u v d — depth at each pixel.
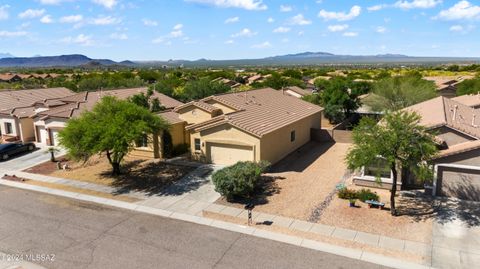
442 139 19.59
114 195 20.39
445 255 13.31
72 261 13.46
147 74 102.50
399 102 41.28
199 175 23.30
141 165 25.86
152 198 19.75
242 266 12.88
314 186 20.89
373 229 15.39
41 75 137.75
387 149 15.59
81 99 37.84
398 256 13.30
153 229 16.00
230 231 15.62
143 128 21.42
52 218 17.39
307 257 13.38
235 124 23.95
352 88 45.66
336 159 26.92
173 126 27.47
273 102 33.41
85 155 22.95
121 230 15.95
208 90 47.78
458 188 18.30
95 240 15.06
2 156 28.50
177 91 57.19
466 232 14.95
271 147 25.38
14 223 16.88
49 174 24.61
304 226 15.85
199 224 16.42
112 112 22.89
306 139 33.00
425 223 15.80
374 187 20.19
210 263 13.12
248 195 19.53
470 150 17.72
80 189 21.48
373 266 12.72
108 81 67.00
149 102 35.34
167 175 23.53
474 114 25.88
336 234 15.04
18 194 20.91
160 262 13.25
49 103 37.06
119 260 13.45
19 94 42.16
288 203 18.44
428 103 29.58
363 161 15.91
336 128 39.25
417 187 19.80
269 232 15.41
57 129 32.16
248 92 34.12
